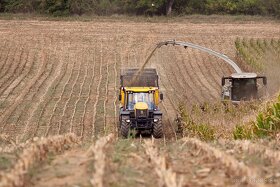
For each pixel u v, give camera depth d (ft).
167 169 51.08
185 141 76.28
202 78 241.35
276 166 53.93
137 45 306.35
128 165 53.72
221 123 123.03
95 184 43.01
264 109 108.17
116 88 217.36
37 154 56.80
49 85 222.69
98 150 57.11
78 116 163.94
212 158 56.54
